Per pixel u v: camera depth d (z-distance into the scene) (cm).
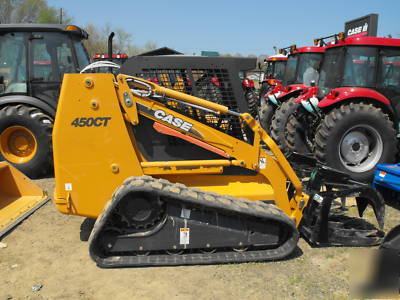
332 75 639
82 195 332
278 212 324
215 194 324
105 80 320
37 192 489
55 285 295
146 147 345
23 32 606
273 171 353
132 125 340
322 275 313
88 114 322
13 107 582
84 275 309
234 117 347
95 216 337
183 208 314
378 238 364
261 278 306
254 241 327
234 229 322
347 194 353
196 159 352
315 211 356
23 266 324
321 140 564
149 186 300
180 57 338
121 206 308
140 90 326
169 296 281
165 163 337
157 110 329
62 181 328
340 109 556
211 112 334
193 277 306
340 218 411
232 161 343
